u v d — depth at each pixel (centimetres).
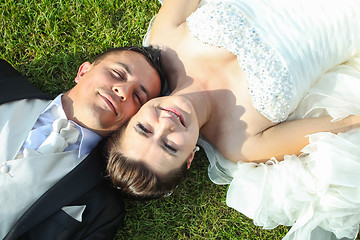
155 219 297
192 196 303
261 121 258
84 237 247
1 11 313
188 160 250
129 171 236
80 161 254
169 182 246
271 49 247
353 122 260
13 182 231
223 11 252
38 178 237
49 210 234
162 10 284
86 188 245
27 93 257
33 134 245
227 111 262
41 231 237
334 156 251
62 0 317
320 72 263
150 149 231
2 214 229
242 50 247
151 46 276
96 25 319
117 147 242
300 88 253
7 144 238
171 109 232
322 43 253
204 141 290
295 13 251
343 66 275
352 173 251
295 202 260
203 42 256
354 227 263
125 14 322
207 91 262
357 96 262
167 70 275
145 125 231
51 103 254
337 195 256
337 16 250
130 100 253
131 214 297
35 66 312
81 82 258
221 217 301
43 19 316
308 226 259
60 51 315
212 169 288
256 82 247
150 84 261
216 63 258
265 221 266
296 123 263
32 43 314
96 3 318
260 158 270
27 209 231
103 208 254
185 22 275
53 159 243
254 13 251
